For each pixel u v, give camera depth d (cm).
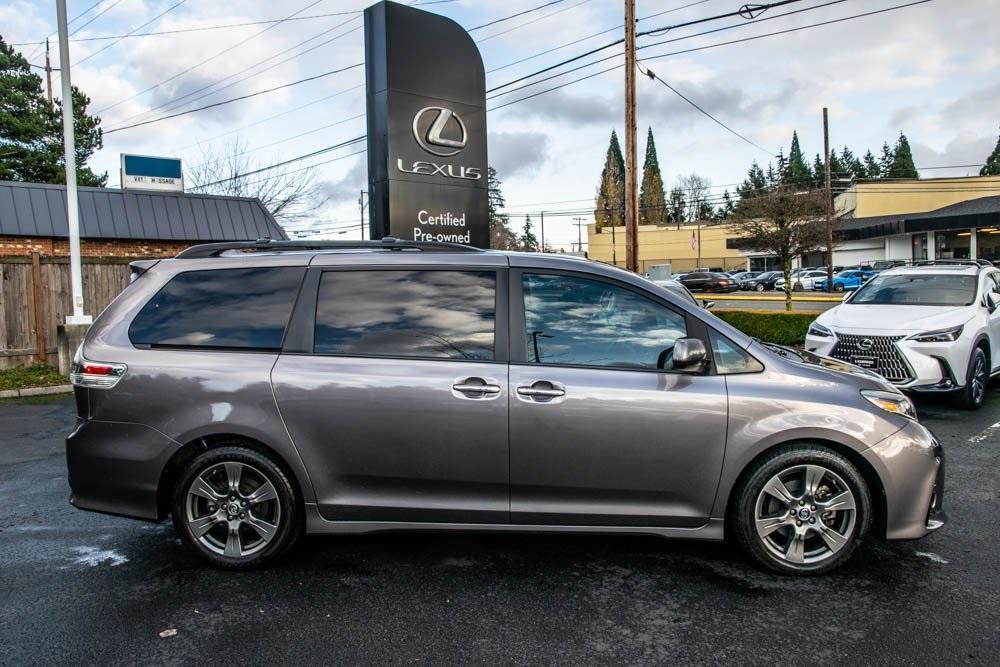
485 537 446
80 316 1180
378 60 1145
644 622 332
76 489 396
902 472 374
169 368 388
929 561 401
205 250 428
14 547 435
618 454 373
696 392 373
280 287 406
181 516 389
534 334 387
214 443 392
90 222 1584
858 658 298
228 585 376
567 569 396
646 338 388
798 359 418
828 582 374
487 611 345
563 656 303
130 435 388
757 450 371
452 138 1209
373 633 323
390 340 390
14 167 2978
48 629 328
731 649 307
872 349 818
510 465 376
